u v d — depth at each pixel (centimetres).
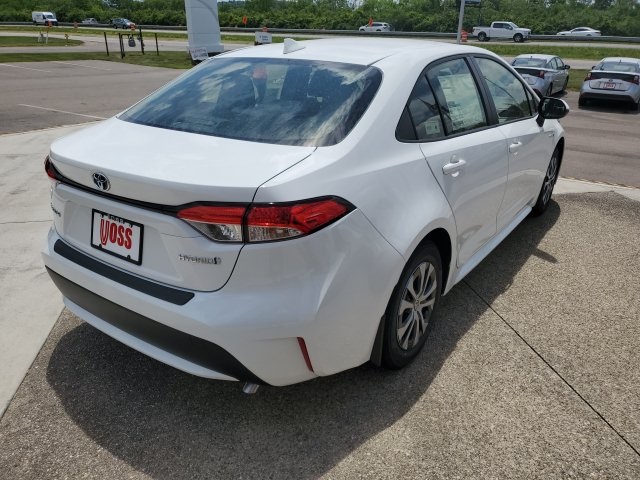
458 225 286
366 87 247
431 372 272
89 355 281
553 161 487
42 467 211
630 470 215
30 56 2494
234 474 210
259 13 6769
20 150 699
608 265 404
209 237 189
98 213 222
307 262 195
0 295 336
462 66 316
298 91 252
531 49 3534
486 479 209
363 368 273
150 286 207
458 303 343
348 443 226
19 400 246
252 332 193
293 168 199
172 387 258
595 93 1370
